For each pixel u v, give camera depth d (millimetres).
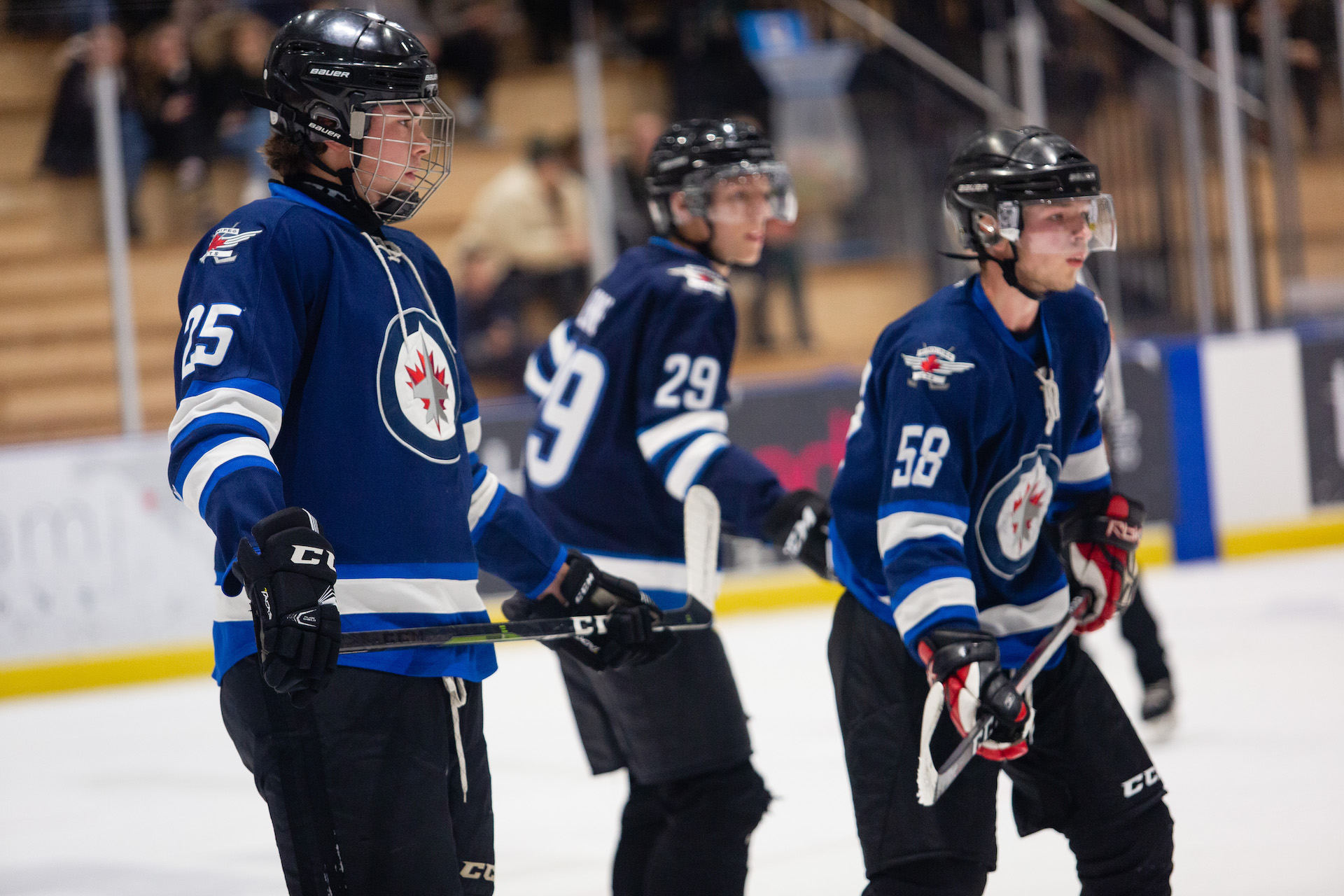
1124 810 8094
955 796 7684
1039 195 7586
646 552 10312
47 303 26297
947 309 7836
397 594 6898
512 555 8172
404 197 7391
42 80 26812
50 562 24031
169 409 26562
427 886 6777
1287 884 11648
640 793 10289
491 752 18594
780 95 32719
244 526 6164
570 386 10484
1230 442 28906
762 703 20078
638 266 10445
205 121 26797
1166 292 30703
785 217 10664
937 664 7340
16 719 22578
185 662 24641
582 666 10141
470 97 32781
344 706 6688
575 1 29812
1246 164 30547
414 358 7125
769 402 26906
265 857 14719
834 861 13281
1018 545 8062
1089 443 8789
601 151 28156
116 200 25484
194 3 27016
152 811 16891
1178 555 28719
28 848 15539
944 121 32125
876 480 8086
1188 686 19438
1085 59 30891
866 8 32500
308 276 6793
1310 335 29375
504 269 28141
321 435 6816
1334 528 29438
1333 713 17547
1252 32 30453
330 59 7020
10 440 25844
